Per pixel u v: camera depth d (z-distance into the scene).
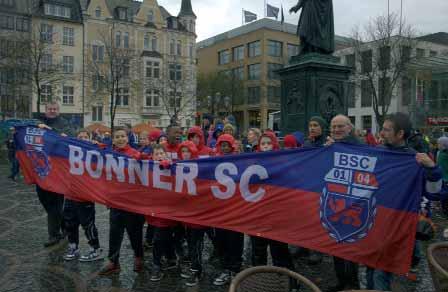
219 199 5.11
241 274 3.13
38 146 6.69
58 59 50.25
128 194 5.72
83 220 6.22
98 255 6.34
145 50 56.66
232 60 74.56
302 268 5.99
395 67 35.47
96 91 49.12
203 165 5.21
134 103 55.09
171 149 7.01
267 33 68.44
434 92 40.59
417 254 5.63
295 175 4.61
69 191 6.27
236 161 4.98
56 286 5.28
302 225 4.54
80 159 6.14
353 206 4.19
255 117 70.81
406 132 4.16
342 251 4.24
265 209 4.79
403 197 3.92
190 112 58.31
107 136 16.09
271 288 3.24
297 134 8.02
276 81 68.62
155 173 5.52
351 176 4.22
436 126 38.81
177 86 54.00
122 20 54.75
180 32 59.16
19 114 36.81
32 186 15.01
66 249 6.86
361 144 4.63
